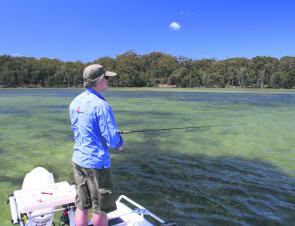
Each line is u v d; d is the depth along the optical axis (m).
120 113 23.80
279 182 8.23
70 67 121.69
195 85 113.56
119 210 4.69
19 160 9.99
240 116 22.50
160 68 120.25
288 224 6.04
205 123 18.66
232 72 111.94
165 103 35.00
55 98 44.16
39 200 3.88
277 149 11.84
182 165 9.56
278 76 107.00
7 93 62.28
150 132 14.90
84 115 3.63
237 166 9.57
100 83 3.74
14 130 15.60
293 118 21.42
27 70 114.69
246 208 6.67
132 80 115.38
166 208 6.62
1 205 6.61
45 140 13.14
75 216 3.86
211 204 6.84
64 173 8.77
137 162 9.77
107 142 3.60
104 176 3.67
